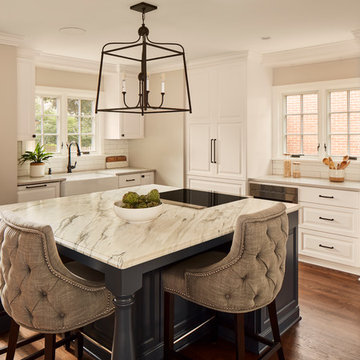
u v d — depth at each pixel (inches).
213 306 76.3
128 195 87.9
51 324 69.1
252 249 72.7
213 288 75.5
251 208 106.2
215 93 192.4
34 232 66.7
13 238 69.4
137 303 88.0
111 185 206.1
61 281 68.7
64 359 96.4
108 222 90.7
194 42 162.2
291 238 111.3
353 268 155.9
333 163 169.9
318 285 143.7
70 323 70.5
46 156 201.5
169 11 123.9
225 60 185.8
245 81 179.9
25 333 109.4
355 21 134.6
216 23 136.3
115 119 220.5
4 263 71.7
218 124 192.7
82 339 95.3
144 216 85.5
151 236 78.7
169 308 86.4
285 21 134.4
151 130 228.8
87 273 83.9
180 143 212.4
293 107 195.5
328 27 141.2
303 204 167.2
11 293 70.6
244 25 138.6
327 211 160.2
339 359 96.3
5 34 149.4
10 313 72.9
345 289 139.9
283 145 200.8
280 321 108.3
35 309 68.4
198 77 199.3
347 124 178.4
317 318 118.0
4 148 160.9
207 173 200.7
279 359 90.7
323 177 184.7
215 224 88.6
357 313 121.1
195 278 78.4
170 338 87.6
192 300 79.9
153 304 91.4
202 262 88.9
